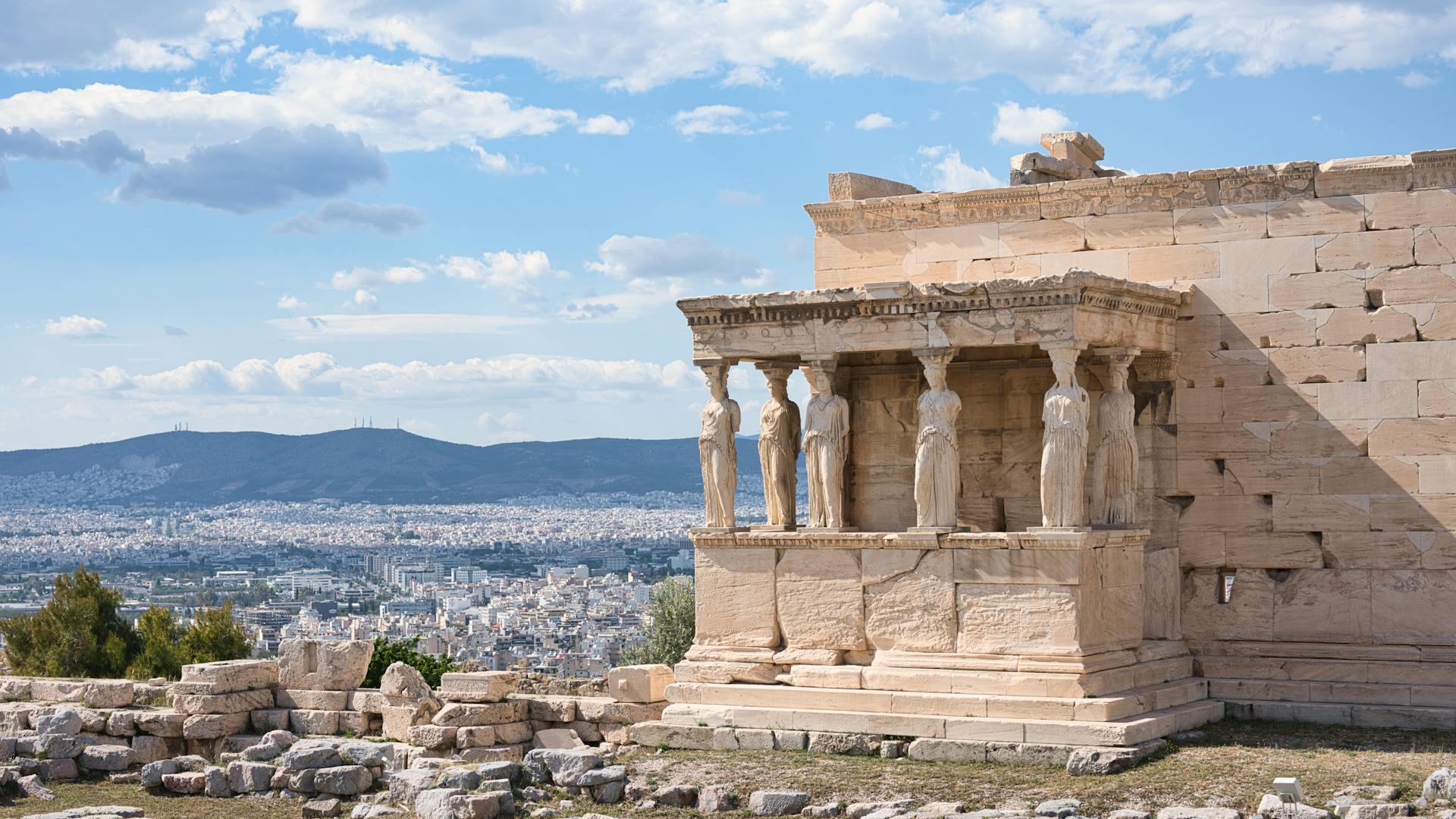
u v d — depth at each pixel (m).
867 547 22.11
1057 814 17.19
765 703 22.14
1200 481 23.23
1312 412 22.62
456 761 21.27
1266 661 22.67
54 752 23.67
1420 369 22.05
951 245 24.94
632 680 23.42
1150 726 20.16
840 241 25.69
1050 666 20.61
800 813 18.45
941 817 17.17
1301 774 18.30
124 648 36.59
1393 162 22.25
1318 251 22.69
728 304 23.19
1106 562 21.42
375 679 31.23
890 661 21.77
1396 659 22.02
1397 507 22.12
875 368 24.91
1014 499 24.22
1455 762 18.80
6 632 36.91
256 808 21.12
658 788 19.56
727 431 23.53
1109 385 22.36
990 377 24.48
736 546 23.11
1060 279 20.94
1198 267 23.36
